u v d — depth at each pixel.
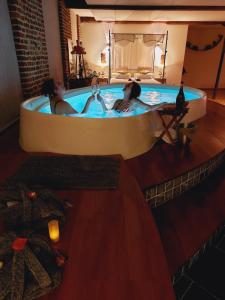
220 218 1.77
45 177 1.57
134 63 7.40
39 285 0.75
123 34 6.86
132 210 1.24
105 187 1.45
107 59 7.28
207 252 1.77
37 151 2.04
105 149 1.94
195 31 8.48
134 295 0.79
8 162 1.83
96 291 0.79
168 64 7.41
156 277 0.85
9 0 2.70
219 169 2.45
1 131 2.58
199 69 9.10
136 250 0.97
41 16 3.73
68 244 0.99
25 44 3.09
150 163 1.94
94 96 3.11
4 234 0.87
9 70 2.79
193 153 2.14
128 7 5.04
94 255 0.94
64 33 5.12
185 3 4.68
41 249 0.83
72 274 0.85
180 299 1.44
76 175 1.60
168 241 1.57
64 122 1.89
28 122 2.03
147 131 2.14
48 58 4.20
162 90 4.80
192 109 2.98
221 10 4.98
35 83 3.53
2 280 0.73
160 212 1.80
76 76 5.82
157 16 5.98
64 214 1.14
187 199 1.96
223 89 9.11
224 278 1.57
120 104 3.06
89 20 6.82
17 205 1.01
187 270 1.59
